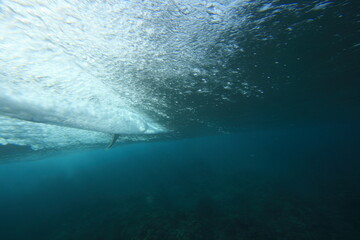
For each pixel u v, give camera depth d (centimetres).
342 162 3244
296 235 916
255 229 982
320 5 274
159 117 822
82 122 434
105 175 3938
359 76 668
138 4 232
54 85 347
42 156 2061
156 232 958
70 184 3509
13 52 265
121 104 554
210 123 1313
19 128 685
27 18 231
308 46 389
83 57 320
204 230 993
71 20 244
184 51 341
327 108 1338
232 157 4972
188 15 261
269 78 557
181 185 2258
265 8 269
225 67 433
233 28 300
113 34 275
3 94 277
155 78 436
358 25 329
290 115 1497
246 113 1112
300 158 4488
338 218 1084
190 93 581
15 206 2592
